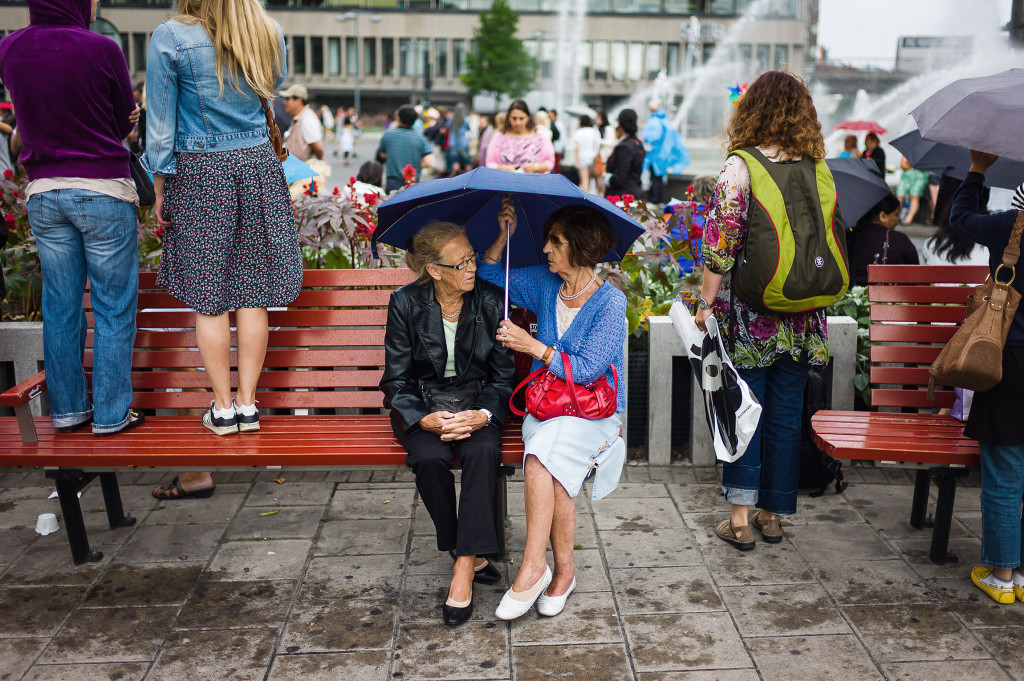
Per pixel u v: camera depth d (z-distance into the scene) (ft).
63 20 11.00
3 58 10.92
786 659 9.53
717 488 14.16
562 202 10.63
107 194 11.19
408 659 9.59
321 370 12.60
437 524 10.48
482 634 10.07
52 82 10.75
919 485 12.50
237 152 11.04
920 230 44.11
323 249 17.10
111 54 11.09
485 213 11.23
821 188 10.89
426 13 254.68
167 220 11.27
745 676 9.23
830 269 10.76
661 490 14.10
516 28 202.28
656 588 11.06
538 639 9.96
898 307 12.80
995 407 10.20
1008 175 12.89
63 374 11.61
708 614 10.46
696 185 17.01
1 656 9.64
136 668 9.43
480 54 203.10
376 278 12.57
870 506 13.55
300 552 12.07
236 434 11.61
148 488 14.29
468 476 10.12
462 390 10.97
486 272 11.25
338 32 255.29
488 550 10.06
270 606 10.68
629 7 238.89
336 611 10.57
